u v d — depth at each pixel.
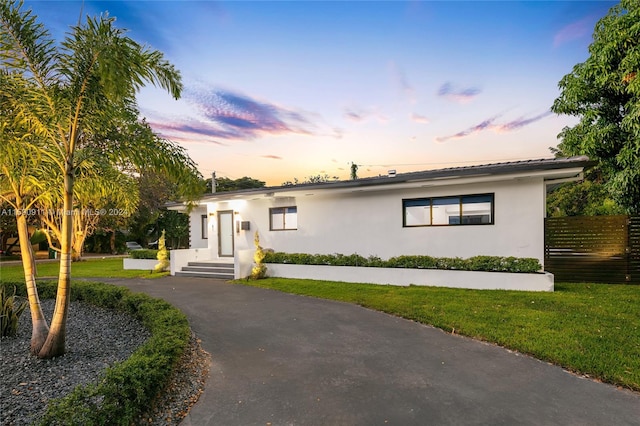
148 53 4.70
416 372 3.91
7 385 3.64
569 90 10.81
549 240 9.63
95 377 3.82
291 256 11.39
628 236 8.94
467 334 5.23
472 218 9.78
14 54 4.08
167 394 3.36
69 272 4.58
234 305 7.59
